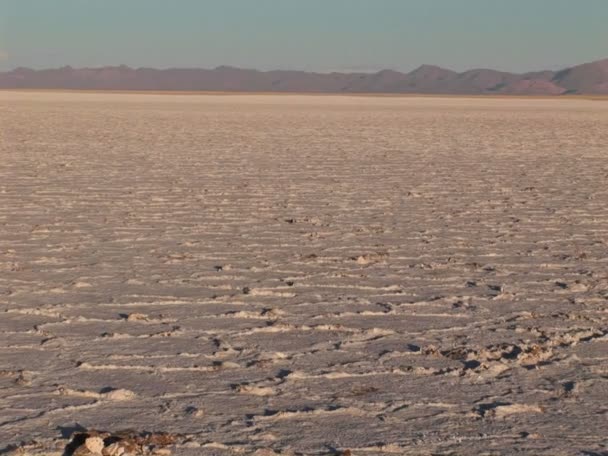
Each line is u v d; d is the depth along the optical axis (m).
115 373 5.67
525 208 13.44
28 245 9.90
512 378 5.69
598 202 14.21
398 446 4.60
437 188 15.86
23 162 19.58
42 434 4.70
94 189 14.89
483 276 8.72
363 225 11.63
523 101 101.50
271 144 26.64
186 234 10.75
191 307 7.34
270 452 4.48
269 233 10.91
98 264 8.94
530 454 4.53
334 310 7.31
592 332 6.79
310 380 5.59
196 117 45.84
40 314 7.08
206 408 5.09
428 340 6.50
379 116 51.59
